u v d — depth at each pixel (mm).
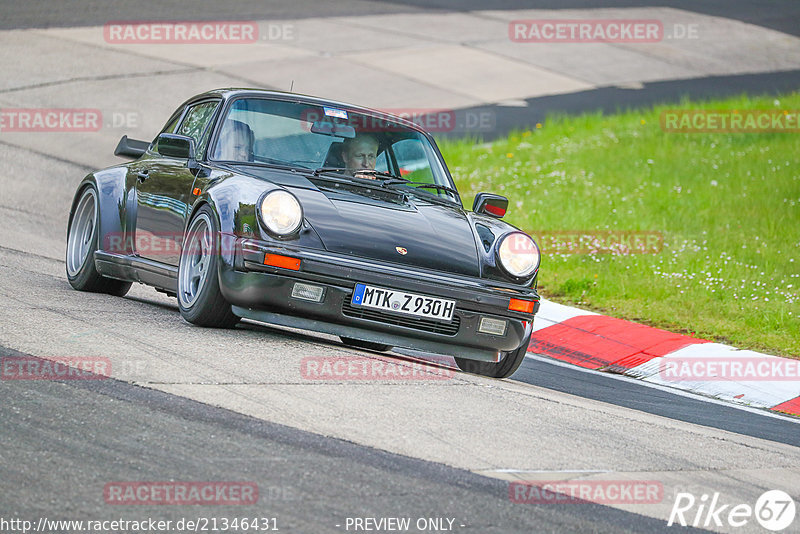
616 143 59688
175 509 11836
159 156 25922
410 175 24641
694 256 39812
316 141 24031
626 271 38250
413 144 25422
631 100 73250
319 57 78062
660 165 54562
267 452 13945
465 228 22328
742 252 40844
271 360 19000
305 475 13250
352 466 13805
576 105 71500
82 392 15797
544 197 48656
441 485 13531
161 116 60500
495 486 13781
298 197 21141
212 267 20531
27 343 18422
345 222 20812
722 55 89875
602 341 30359
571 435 16984
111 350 18469
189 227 22062
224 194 20891
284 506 12188
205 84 67812
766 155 56125
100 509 11688
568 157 56875
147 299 28422
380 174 23844
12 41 74312
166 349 18953
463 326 20859
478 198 25219
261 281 19688
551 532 12438
